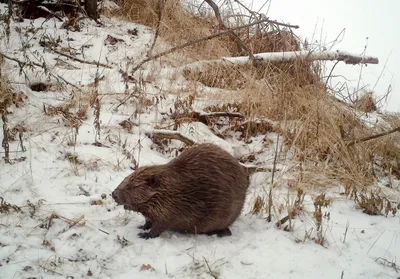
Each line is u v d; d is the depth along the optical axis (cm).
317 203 217
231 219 209
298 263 194
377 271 194
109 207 221
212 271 183
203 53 369
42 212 209
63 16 395
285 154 281
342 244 209
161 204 199
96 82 299
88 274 179
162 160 264
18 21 375
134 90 297
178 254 192
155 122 290
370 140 299
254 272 186
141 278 178
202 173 204
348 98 371
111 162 250
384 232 221
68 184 231
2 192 219
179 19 400
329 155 277
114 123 281
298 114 311
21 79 304
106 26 397
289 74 354
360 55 381
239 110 313
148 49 369
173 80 339
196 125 292
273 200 237
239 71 344
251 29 409
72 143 257
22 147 245
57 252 188
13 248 187
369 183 262
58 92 303
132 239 201
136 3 421
